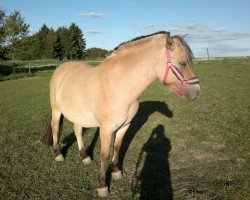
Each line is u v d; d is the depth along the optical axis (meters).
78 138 6.28
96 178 5.56
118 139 5.25
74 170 5.87
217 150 6.82
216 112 10.34
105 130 4.71
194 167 5.86
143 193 4.90
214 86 15.84
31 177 5.54
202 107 11.15
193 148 6.98
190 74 4.21
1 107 12.54
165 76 4.27
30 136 8.06
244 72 20.94
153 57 4.35
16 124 9.39
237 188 4.91
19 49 32.91
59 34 71.94
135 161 6.28
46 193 4.99
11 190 5.04
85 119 5.13
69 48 71.25
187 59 4.18
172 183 5.21
